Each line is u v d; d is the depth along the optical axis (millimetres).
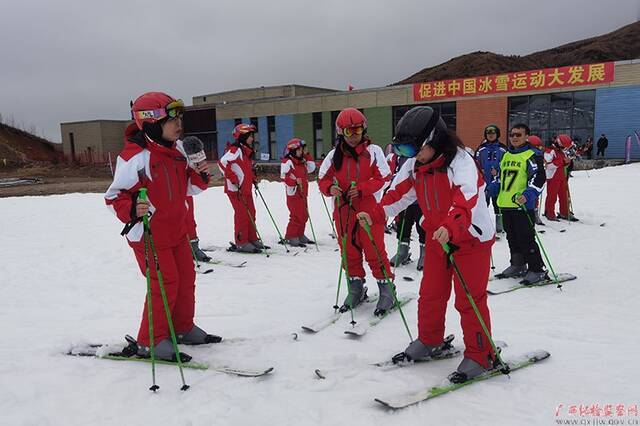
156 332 3201
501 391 2756
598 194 11641
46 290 5121
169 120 3031
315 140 31062
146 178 3016
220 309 4422
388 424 2449
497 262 6008
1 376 3014
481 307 2861
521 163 4957
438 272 3018
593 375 2945
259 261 6348
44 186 24812
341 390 2807
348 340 3598
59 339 3656
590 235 7336
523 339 3529
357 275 4359
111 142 43031
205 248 7109
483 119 24984
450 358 3230
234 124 34188
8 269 6008
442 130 2730
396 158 7453
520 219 4980
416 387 2820
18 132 47719
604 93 22062
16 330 3908
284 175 7184
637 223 8117
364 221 3553
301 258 6508
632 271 5383
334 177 4211
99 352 3322
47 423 2490
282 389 2816
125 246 7363
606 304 4344
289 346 3490
